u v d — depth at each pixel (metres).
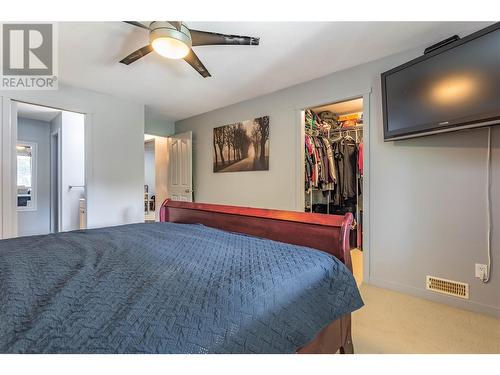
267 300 0.86
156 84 3.06
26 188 4.77
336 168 3.82
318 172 3.51
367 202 2.57
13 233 2.76
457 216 2.08
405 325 1.80
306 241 1.47
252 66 2.60
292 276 1.01
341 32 2.02
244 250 1.31
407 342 1.60
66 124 4.27
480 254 1.97
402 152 2.35
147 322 0.68
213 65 2.57
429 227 2.21
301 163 3.11
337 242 1.32
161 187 5.23
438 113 1.90
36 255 1.24
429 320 1.87
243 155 3.70
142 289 0.86
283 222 1.59
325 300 1.09
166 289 0.86
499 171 1.89
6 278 0.96
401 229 2.37
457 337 1.65
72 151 4.33
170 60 2.47
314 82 2.94
